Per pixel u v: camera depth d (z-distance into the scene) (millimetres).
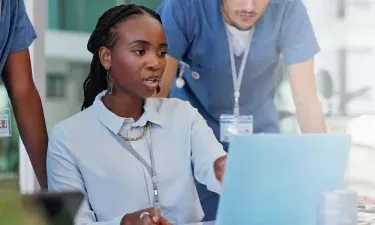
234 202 1324
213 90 2795
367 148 2707
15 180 778
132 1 2734
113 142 1829
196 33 2727
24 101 2373
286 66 2893
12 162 2500
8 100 2404
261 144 1294
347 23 2939
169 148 1882
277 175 1351
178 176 1872
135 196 1804
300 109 2932
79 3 2773
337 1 2941
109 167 1804
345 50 2980
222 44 2762
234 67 2801
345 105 2973
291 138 1343
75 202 708
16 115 2404
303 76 2910
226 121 2803
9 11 2250
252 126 2840
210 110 2809
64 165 1807
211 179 1839
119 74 1876
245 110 2842
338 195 1359
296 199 1402
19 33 2309
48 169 1854
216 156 1854
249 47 2799
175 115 1939
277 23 2818
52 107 2697
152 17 1950
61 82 2732
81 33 2785
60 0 2758
